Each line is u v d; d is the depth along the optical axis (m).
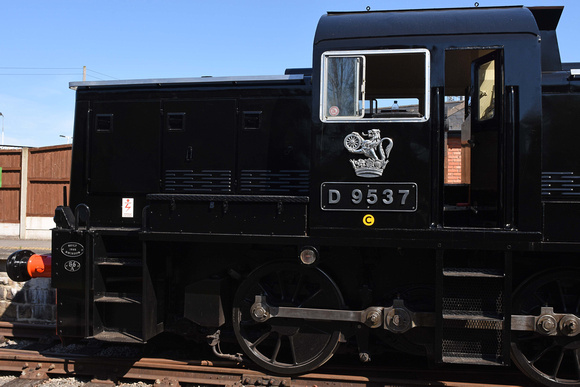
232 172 3.94
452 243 3.18
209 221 3.54
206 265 3.97
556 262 3.45
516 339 3.40
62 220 3.99
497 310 3.18
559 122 3.27
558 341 3.34
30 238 10.35
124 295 3.89
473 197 3.70
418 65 3.62
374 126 3.30
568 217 3.11
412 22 3.37
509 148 3.16
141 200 4.13
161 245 3.87
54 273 3.89
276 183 3.87
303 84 3.85
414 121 3.25
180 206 3.60
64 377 4.02
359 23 3.45
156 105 4.11
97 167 4.21
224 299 3.87
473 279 3.22
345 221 3.33
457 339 3.26
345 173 3.34
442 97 3.25
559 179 3.26
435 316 3.25
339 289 3.68
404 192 3.25
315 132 3.39
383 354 4.25
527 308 3.45
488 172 3.40
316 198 3.37
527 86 3.16
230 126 3.95
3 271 5.78
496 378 3.63
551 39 3.77
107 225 4.19
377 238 3.28
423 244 3.22
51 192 10.30
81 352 4.41
